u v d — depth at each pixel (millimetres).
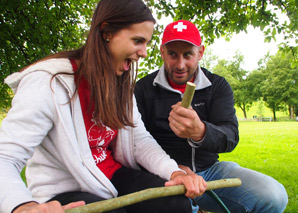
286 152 8703
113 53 1381
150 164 1721
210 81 2268
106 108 1382
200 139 1780
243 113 59938
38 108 1195
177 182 1456
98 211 1054
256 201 1916
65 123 1310
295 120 49594
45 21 4984
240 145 10695
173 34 1987
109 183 1448
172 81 2246
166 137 2221
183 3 5145
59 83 1310
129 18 1308
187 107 1591
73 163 1336
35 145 1214
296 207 3500
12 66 5727
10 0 4727
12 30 5207
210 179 2223
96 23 1354
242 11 4977
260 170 6047
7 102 8391
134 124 1799
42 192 1376
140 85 2336
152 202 1436
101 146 1611
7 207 943
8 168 1067
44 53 5387
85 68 1348
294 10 4566
